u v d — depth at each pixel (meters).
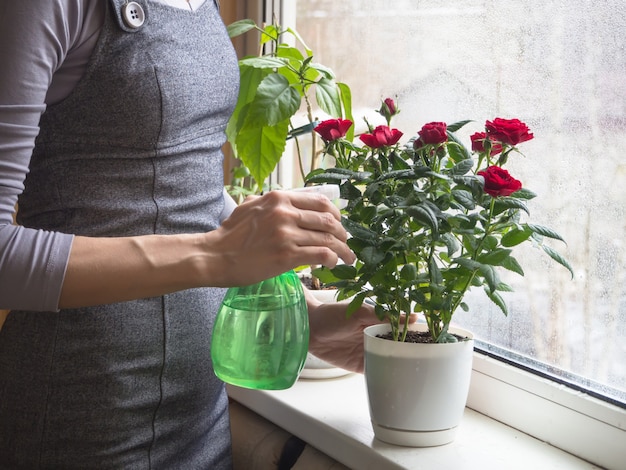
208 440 1.13
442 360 1.00
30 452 0.97
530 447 1.10
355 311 1.09
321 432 1.16
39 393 0.95
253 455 1.33
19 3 0.79
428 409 1.02
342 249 0.87
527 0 1.15
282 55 1.48
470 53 1.26
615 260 1.04
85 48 0.88
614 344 1.04
